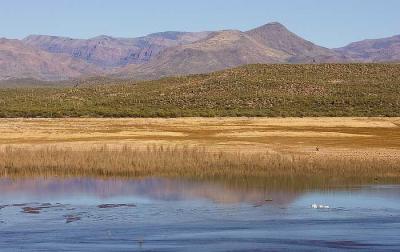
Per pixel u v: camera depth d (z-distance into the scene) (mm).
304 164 49594
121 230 30703
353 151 61844
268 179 46500
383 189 42375
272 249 27094
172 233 30109
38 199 39219
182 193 41094
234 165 49875
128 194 40875
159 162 50438
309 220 32844
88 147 62688
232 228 31109
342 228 30938
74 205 37188
